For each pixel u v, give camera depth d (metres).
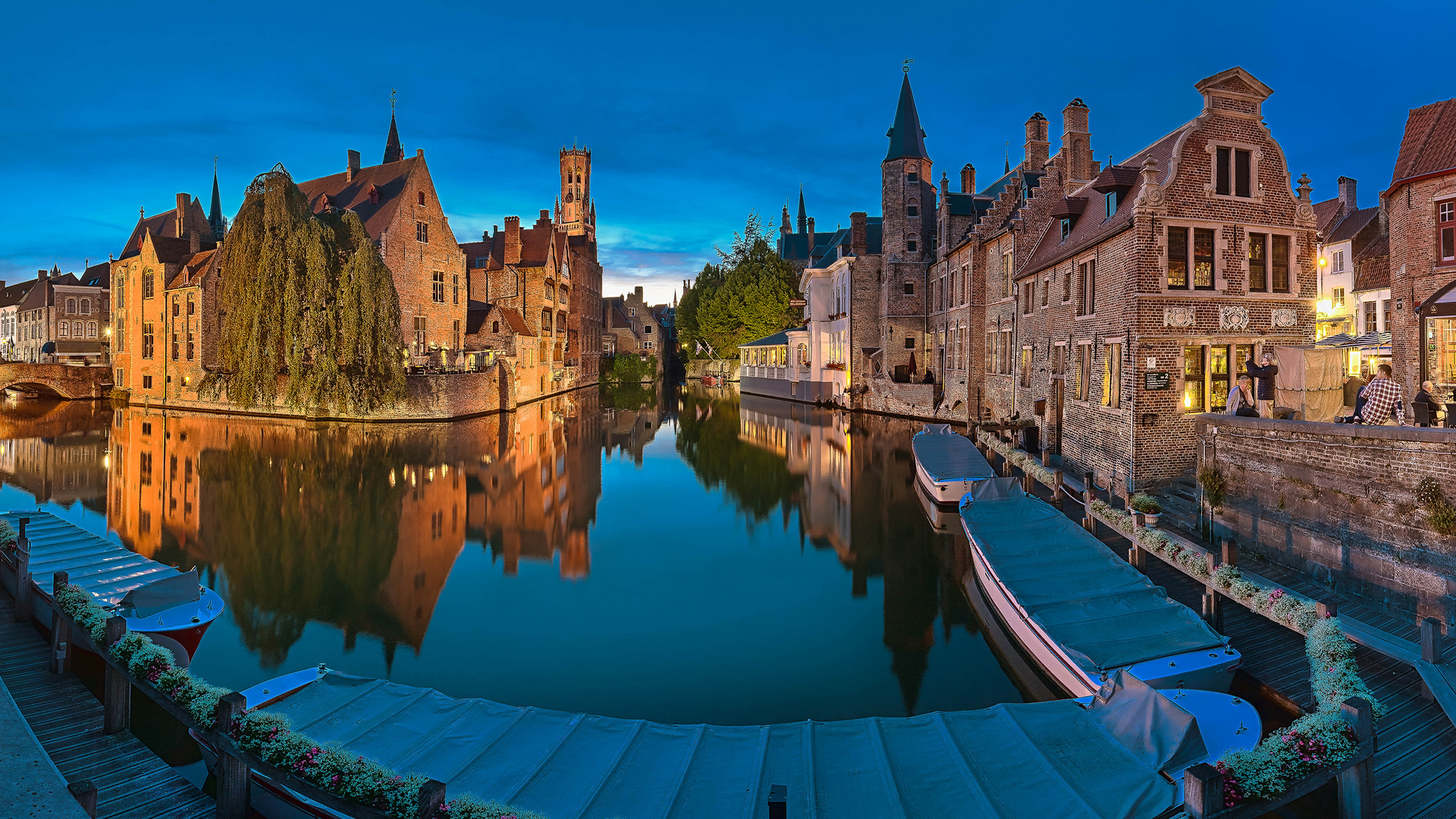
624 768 7.10
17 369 56.22
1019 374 30.33
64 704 9.36
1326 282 40.34
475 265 68.12
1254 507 14.11
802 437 38.72
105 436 36.78
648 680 11.18
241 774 6.85
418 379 43.09
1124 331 19.50
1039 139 38.62
